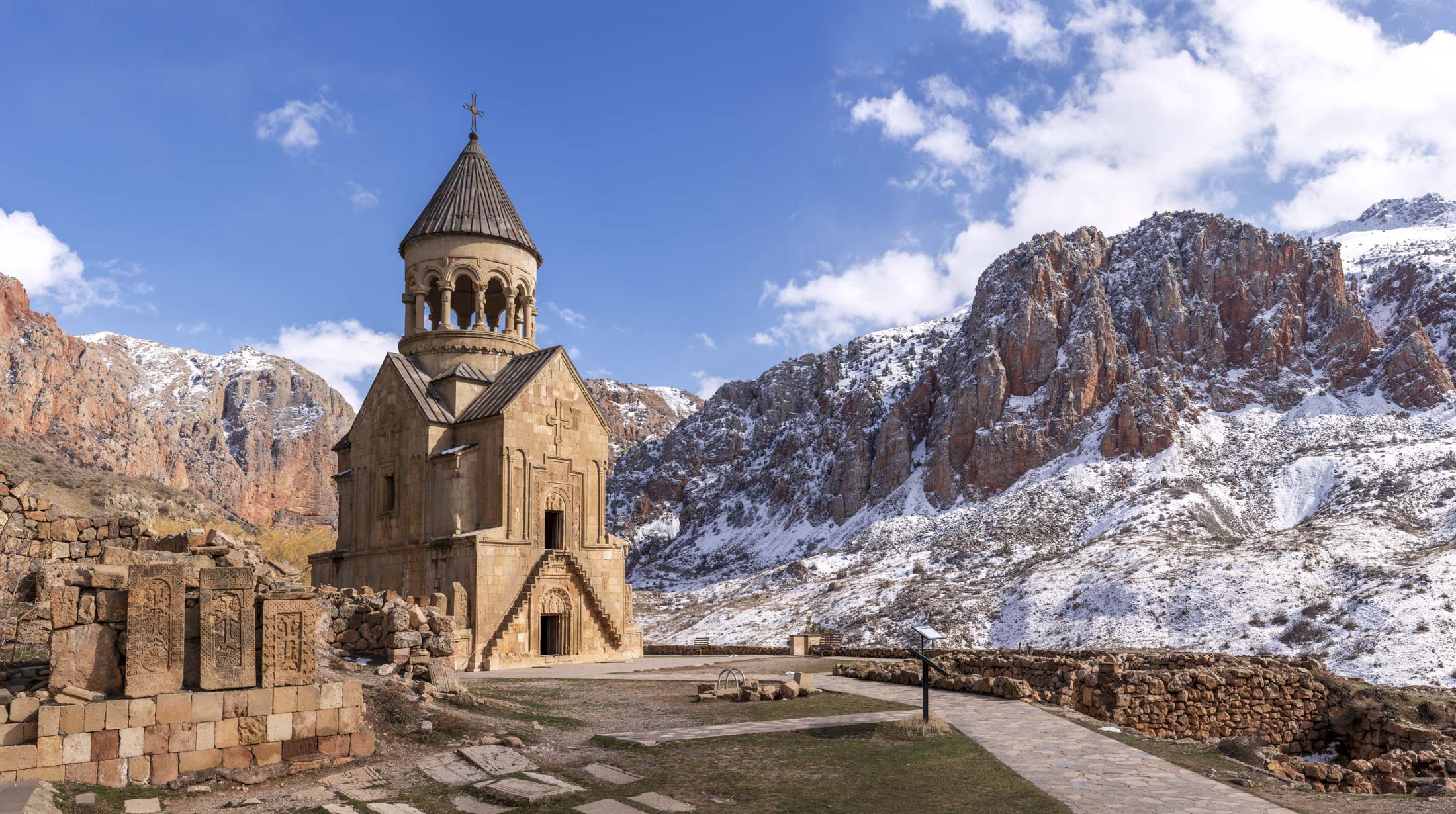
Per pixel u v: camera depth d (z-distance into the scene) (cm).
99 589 1620
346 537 4853
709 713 2330
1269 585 10738
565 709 2380
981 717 2205
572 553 4266
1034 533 15738
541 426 4347
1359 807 1471
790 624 13962
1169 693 2570
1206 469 16838
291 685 1717
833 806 1480
